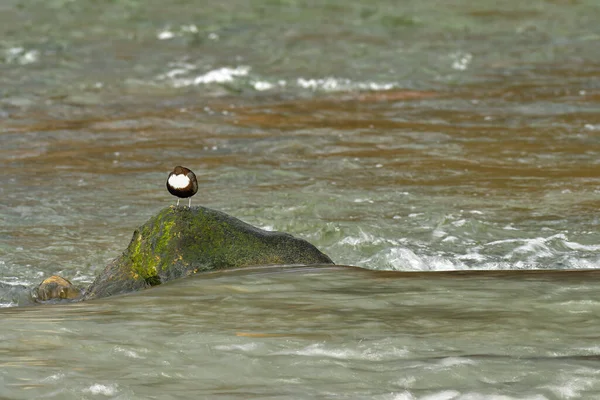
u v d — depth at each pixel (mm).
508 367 17609
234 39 96875
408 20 105375
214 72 80188
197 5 111500
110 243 36000
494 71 83000
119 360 18453
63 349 19188
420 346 19125
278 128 60375
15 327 20922
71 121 63500
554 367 17578
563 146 53312
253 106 68750
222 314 22219
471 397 16125
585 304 22406
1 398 16203
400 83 77688
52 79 79375
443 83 77625
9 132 59594
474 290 24109
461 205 40469
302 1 113312
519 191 42844
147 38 97250
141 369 17891
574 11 111062
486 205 40438
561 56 90125
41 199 42562
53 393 16484
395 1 113875
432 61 87312
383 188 43719
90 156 52500
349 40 96250
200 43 95312
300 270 27406
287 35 98500
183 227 29391
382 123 61469
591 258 33125
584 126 59406
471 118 62812
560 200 41062
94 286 29047
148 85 77375
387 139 56125
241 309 22703
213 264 28688
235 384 17047
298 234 36688
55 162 50875
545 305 22422
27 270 32875
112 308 23047
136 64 86000
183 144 55688
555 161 49250
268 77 79750
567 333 20031
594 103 67750
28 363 18203
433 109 66500
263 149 53719
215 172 47812
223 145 55156
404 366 17812
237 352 18891
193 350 19078
